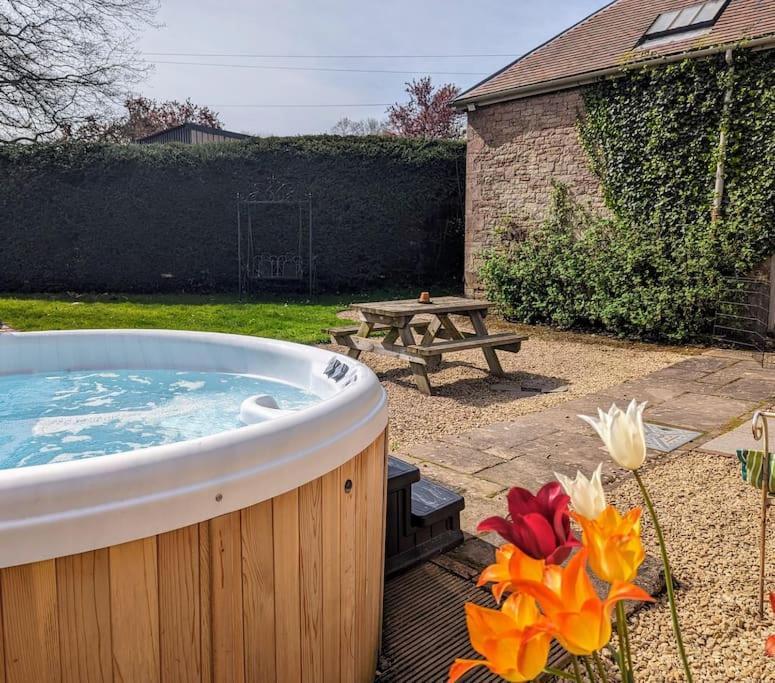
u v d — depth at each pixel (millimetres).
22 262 10930
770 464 2076
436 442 3932
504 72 10125
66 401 3367
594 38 9484
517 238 9680
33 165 10648
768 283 7191
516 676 638
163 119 22703
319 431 1428
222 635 1232
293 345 3568
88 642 1071
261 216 11188
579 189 8883
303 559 1386
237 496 1216
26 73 9914
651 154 7992
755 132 7129
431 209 11617
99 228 10914
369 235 11477
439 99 21438
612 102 8297
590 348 7297
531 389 5426
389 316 5410
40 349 3844
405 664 1837
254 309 9398
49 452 2672
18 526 994
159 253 11109
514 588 698
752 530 2695
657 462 3553
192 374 3871
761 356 6613
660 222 7973
